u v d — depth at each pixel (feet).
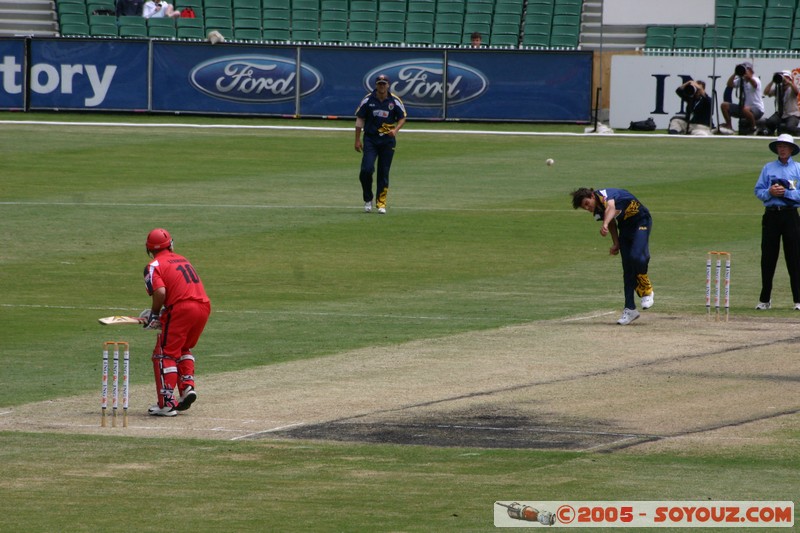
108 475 109.60
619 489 104.32
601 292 209.67
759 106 431.84
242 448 118.93
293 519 96.37
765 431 123.65
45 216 273.75
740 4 527.81
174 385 131.54
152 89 447.83
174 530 93.71
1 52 444.14
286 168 349.41
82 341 170.71
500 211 290.76
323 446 119.44
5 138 388.78
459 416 130.72
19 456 115.75
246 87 447.42
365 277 220.84
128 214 277.64
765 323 184.34
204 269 225.76
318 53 447.01
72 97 446.60
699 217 287.69
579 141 413.39
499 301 201.26
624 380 147.23
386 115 279.28
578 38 520.42
